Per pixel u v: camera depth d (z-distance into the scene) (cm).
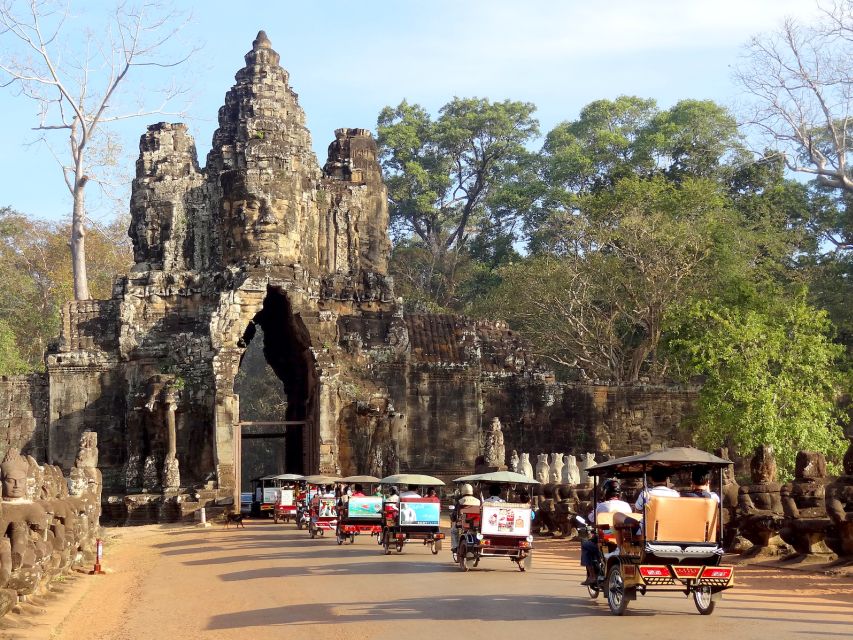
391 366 6109
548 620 1667
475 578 2355
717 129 9088
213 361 5675
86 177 6731
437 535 3092
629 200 7294
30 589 1828
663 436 6300
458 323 6488
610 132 9662
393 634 1574
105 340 6203
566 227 7662
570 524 3653
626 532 1719
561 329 7625
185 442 5722
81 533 2911
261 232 6053
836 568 2291
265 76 6512
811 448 4597
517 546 2492
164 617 1970
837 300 7206
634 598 1697
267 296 6212
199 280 6197
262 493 5628
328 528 3912
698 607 1727
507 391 6384
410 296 9031
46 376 6234
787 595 1942
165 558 3334
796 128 6356
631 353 8150
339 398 5747
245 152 6169
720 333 5028
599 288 7344
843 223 8769
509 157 10581
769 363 5112
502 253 10044
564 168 9606
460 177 10706
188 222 6391
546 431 6309
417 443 6088
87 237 9356
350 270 6638
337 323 6184
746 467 5459
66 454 6041
